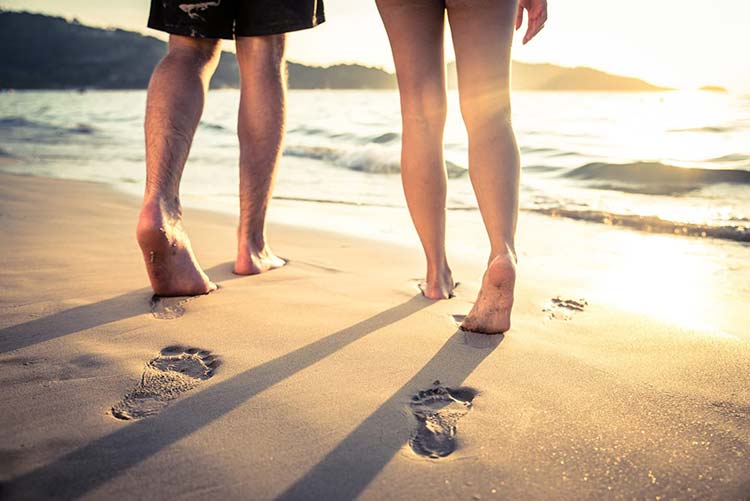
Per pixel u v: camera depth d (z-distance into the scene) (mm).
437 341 1420
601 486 862
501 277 1396
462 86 1469
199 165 6133
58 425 1012
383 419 1053
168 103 1648
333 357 1319
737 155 4863
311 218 3359
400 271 2092
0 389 1141
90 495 827
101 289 1777
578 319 1607
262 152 1966
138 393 1136
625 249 2607
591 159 5270
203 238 2654
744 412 1074
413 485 863
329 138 8711
